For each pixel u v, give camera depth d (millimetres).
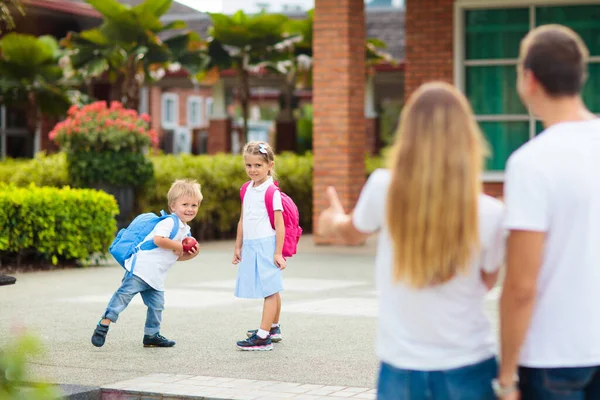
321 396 5891
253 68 24266
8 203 13047
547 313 3283
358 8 16797
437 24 17328
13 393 3176
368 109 28578
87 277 12750
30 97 22719
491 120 17188
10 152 25406
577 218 3232
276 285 7438
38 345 3285
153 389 6098
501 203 3350
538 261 3201
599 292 3262
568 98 3348
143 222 7699
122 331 8398
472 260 3283
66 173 17281
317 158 16750
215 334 8234
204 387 6152
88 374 6598
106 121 17125
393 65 26609
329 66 16594
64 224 13594
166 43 22938
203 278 12570
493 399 3326
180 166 18312
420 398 3283
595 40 16594
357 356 7234
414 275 3236
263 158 7492
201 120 43438
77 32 26625
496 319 8711
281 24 23594
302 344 7746
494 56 17125
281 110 29156
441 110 3297
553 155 3234
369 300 10336
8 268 13508
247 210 7527
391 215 3283
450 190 3219
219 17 23297
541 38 3377
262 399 5809
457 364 3271
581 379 3262
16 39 21953
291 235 7480
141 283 7562
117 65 22984
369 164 22188
